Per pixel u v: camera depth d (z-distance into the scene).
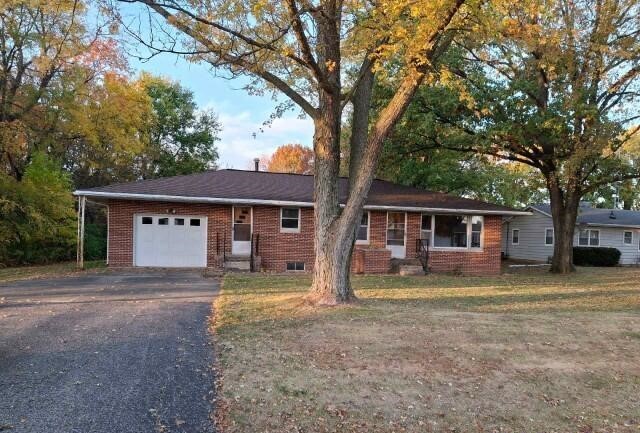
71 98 23.09
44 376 5.46
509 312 10.23
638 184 22.58
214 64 9.35
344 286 10.18
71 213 21.91
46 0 16.52
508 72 18.64
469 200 21.70
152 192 17.80
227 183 19.95
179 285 13.37
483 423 4.71
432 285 15.35
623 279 18.62
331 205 10.19
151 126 36.62
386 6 7.97
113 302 10.26
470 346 7.07
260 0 7.99
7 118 22.44
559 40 12.98
